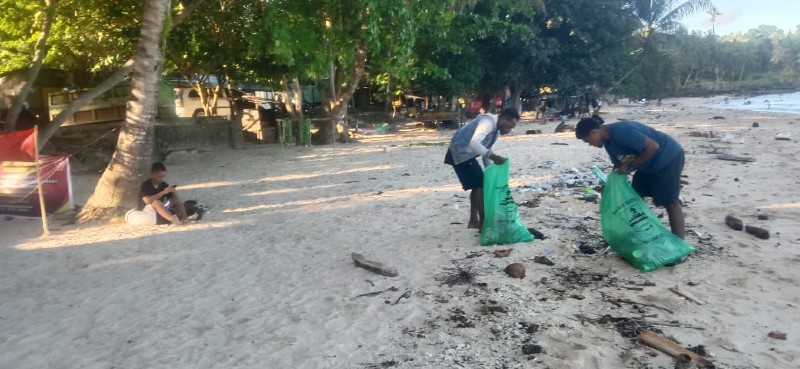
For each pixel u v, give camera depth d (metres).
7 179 8.71
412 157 15.55
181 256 6.61
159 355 4.06
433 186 10.57
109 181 8.82
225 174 13.66
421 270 5.59
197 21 15.80
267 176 13.12
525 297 4.75
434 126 27.98
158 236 7.59
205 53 17.42
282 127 19.50
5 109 15.87
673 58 65.88
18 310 5.06
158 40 8.95
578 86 31.88
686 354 3.58
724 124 22.48
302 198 10.12
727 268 5.19
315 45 14.80
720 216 7.15
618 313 4.37
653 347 3.77
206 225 8.20
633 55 42.25
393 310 4.64
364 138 23.17
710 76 83.56
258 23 15.27
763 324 4.06
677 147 5.39
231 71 19.52
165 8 8.91
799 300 4.44
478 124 6.26
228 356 3.99
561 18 28.95
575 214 7.50
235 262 6.27
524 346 3.88
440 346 3.96
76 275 6.06
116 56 16.50
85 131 15.15
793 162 11.38
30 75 10.55
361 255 5.93
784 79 83.50
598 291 4.83
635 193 5.42
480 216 6.80
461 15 20.83
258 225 8.07
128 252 6.86
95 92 10.04
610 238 5.52
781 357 3.59
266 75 19.25
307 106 30.45
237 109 23.39
